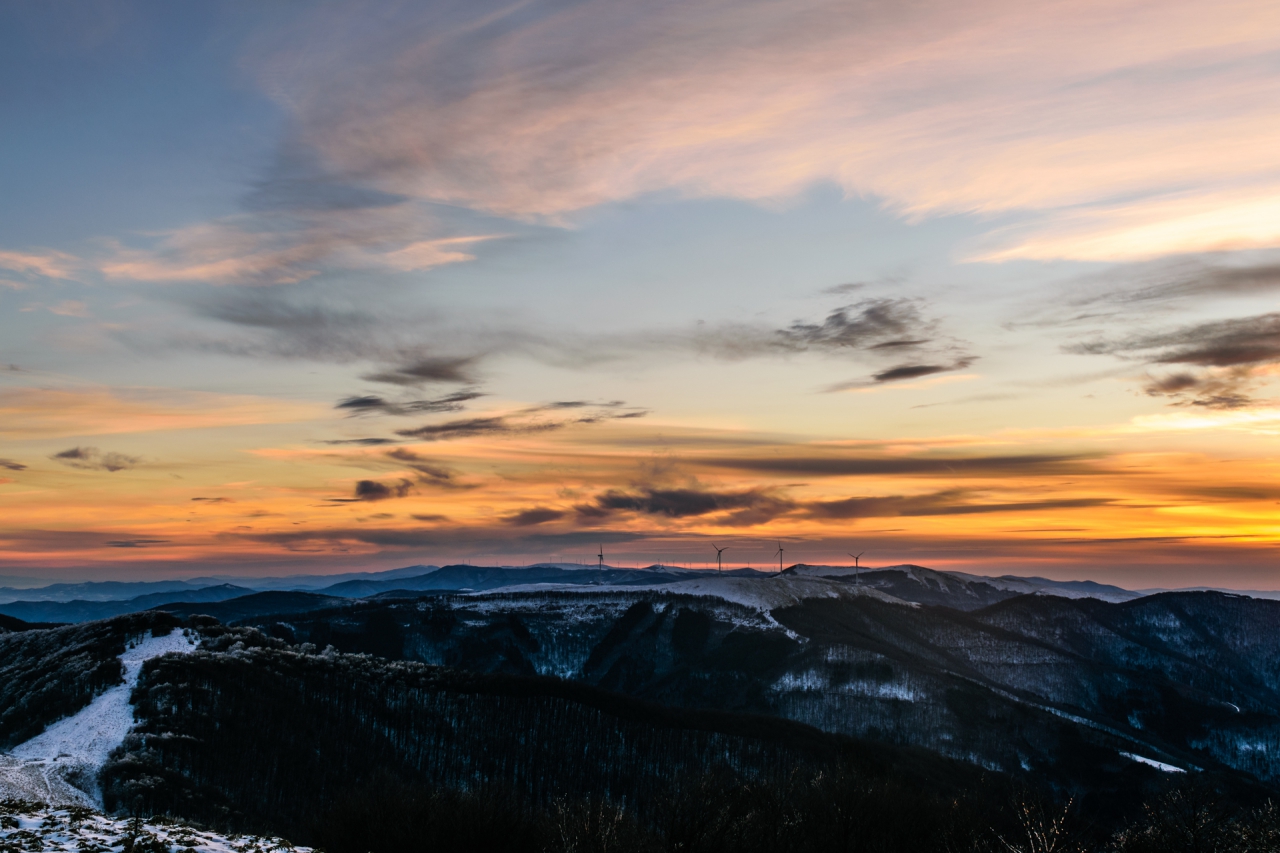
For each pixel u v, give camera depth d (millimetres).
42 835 32875
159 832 36844
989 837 67000
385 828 62469
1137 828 60469
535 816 67812
